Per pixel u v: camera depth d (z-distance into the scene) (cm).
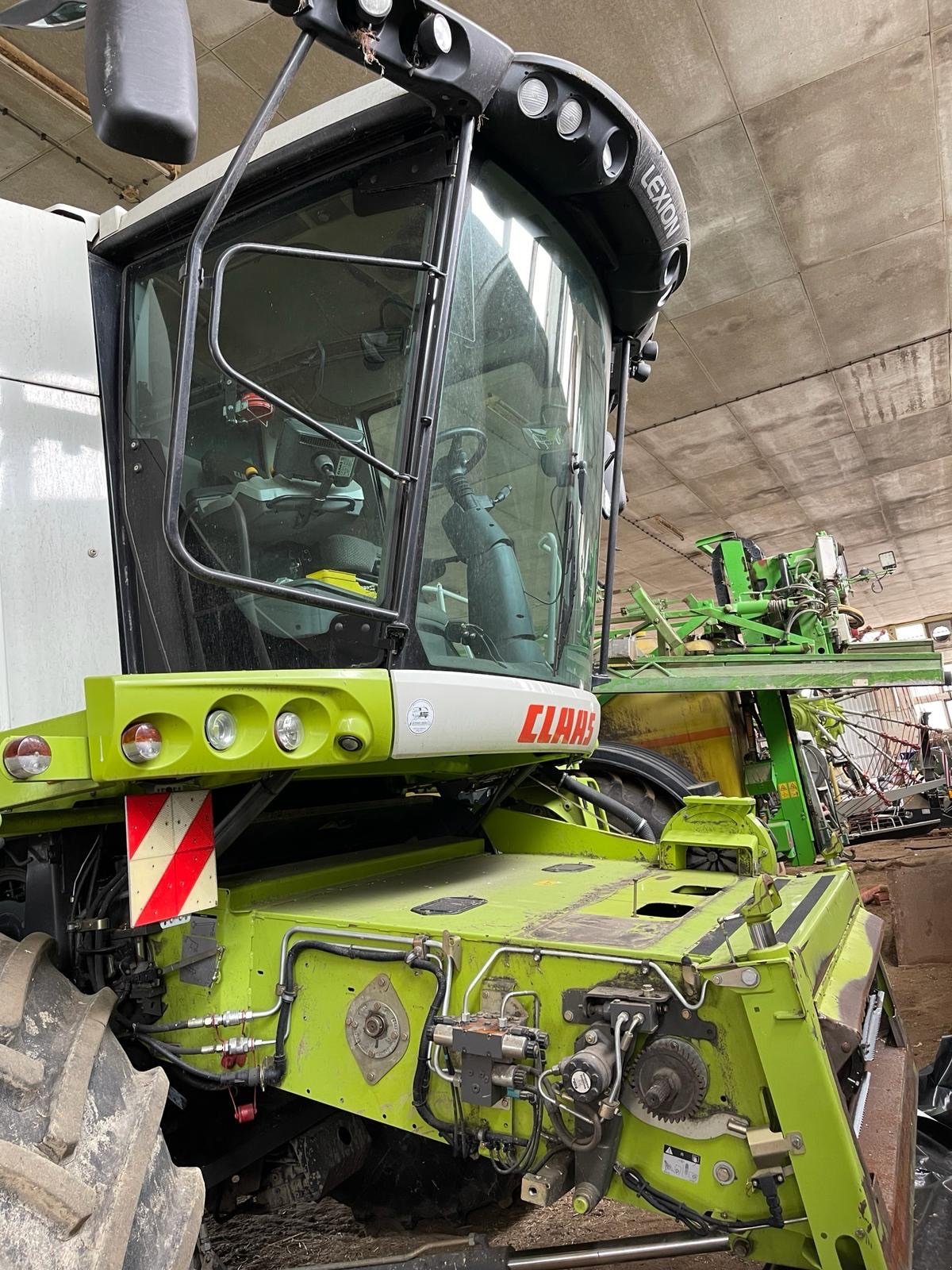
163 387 224
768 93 617
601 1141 146
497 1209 247
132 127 139
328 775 197
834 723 824
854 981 174
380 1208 226
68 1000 163
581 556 255
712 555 691
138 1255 124
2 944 173
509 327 224
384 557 188
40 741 154
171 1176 138
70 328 222
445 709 191
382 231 201
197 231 157
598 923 168
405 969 167
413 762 217
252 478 213
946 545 1800
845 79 610
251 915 188
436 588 205
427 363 186
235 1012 183
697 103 623
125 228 229
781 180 702
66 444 216
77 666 206
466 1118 158
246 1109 186
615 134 216
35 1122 127
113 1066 147
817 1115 132
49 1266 110
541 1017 153
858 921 218
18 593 200
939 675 489
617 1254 150
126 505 223
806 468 1279
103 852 214
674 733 545
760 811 538
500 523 225
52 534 208
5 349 209
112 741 149
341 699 173
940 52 593
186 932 195
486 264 215
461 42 179
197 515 215
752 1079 139
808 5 550
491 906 185
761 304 866
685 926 164
